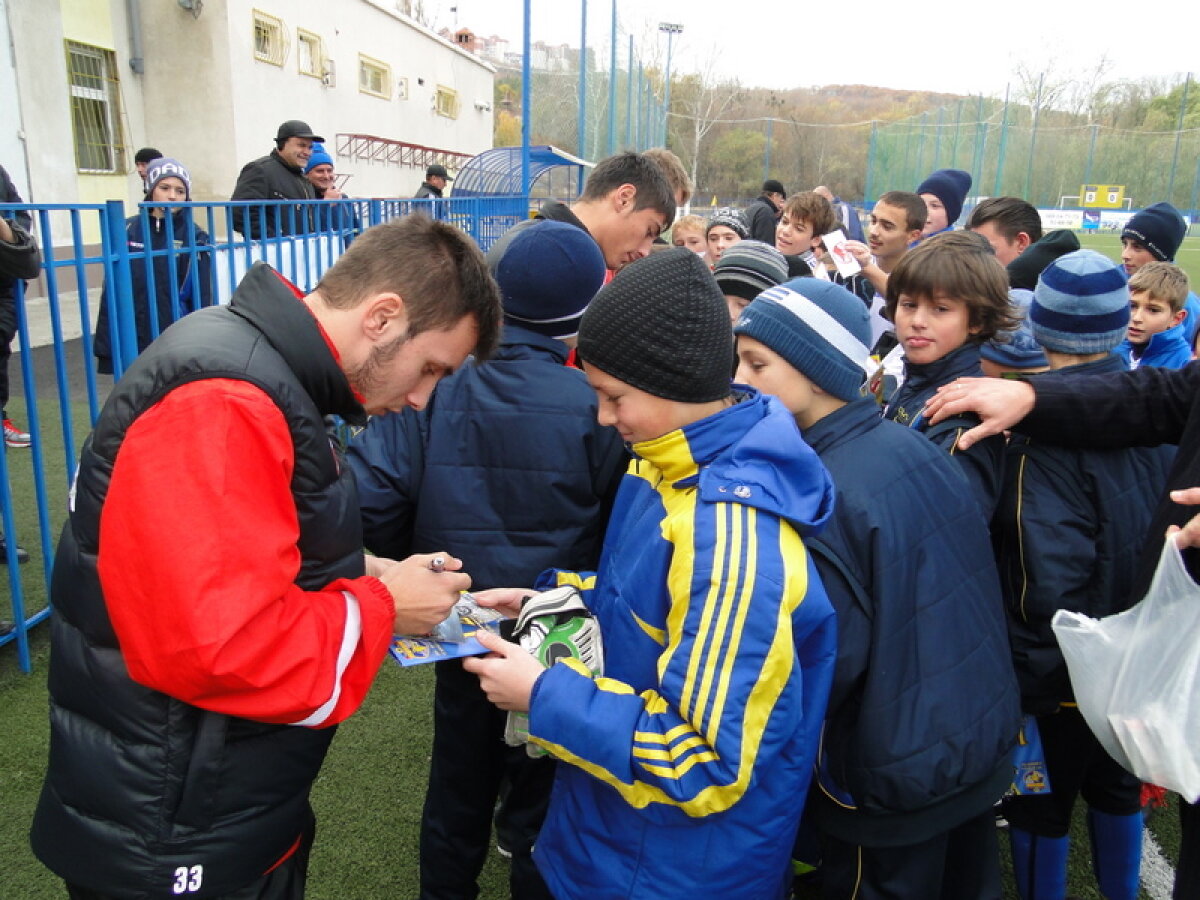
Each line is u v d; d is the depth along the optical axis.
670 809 1.26
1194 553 1.51
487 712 1.85
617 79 19.14
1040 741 1.96
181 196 5.46
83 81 12.12
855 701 1.52
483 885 2.29
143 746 1.19
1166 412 1.81
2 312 4.28
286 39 15.16
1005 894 2.29
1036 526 1.87
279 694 1.13
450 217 8.69
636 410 1.33
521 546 1.80
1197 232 32.00
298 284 4.67
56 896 2.10
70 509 1.22
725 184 40.91
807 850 2.14
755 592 1.17
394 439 1.84
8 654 3.21
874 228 4.35
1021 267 3.46
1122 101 39.69
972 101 34.62
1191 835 1.49
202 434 1.08
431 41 23.25
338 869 2.27
